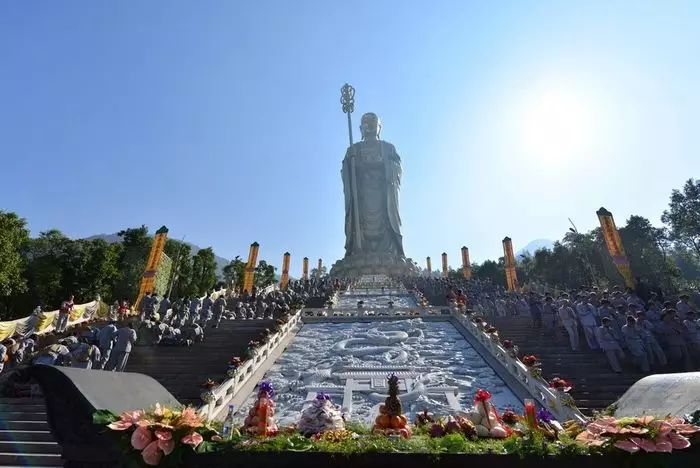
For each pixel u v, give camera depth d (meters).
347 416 13.34
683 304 17.86
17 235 40.84
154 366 17.22
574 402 11.92
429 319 24.73
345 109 64.69
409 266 55.53
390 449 5.32
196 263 63.00
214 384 13.98
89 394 5.61
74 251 50.28
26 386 14.12
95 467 5.51
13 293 42.72
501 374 16.19
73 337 17.38
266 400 7.95
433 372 16.62
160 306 26.06
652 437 5.04
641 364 15.03
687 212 54.09
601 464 5.16
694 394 5.73
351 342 20.70
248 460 5.34
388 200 58.38
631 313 17.11
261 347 17.91
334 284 42.09
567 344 18.14
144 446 5.25
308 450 5.34
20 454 10.75
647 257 50.38
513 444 5.39
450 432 6.90
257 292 36.53
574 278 58.25
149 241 57.84
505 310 29.56
